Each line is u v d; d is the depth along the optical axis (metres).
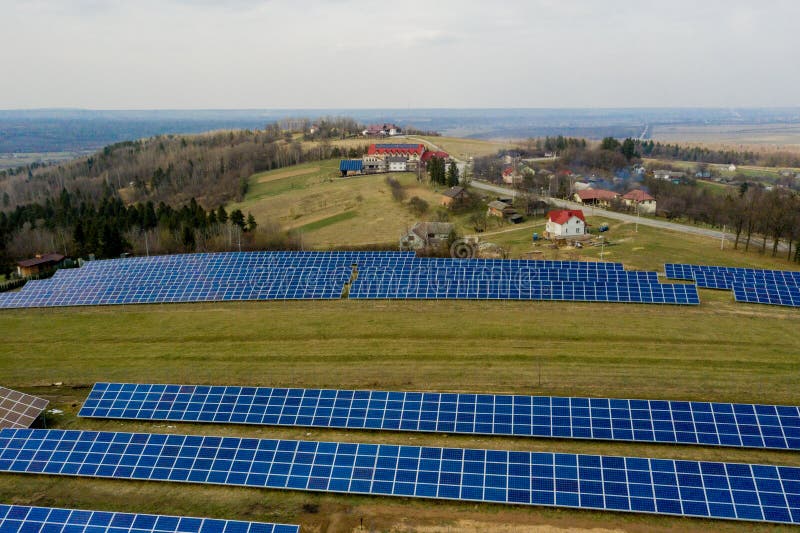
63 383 60.34
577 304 78.06
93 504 40.44
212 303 84.44
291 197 185.25
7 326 78.56
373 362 62.06
